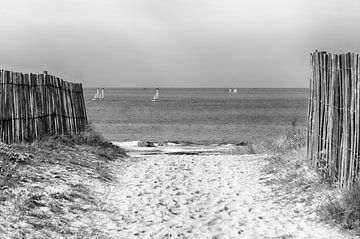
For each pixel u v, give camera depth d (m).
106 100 155.38
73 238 7.38
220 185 12.19
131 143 29.81
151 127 52.69
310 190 10.16
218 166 15.31
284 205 9.75
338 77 9.71
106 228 8.15
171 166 15.37
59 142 15.31
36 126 14.52
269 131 46.81
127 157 17.67
